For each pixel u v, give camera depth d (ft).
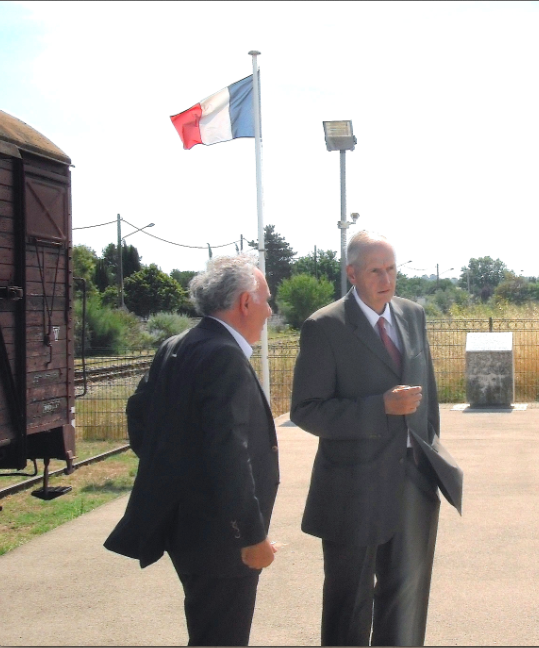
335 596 10.58
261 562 8.64
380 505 10.22
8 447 21.09
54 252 23.13
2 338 20.39
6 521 21.67
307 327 10.52
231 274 9.53
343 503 10.34
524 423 32.65
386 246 10.50
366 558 10.39
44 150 22.52
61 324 23.47
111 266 175.42
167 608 14.40
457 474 10.70
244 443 8.67
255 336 9.76
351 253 10.61
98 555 17.57
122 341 90.89
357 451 10.28
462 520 19.01
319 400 10.36
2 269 20.65
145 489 9.17
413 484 10.56
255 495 8.89
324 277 135.64
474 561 16.19
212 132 32.24
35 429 21.86
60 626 13.64
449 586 14.88
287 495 21.99
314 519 10.66
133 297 146.10
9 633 13.37
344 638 10.53
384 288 10.44
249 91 32.17
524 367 42.29
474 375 37.47
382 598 10.82
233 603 9.05
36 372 22.02
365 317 10.53
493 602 14.06
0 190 20.66
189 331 9.74
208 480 8.66
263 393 9.41
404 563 10.59
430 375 11.24
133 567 16.71
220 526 8.77
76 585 15.65
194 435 8.91
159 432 9.15
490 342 37.86
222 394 8.71
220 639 9.04
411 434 10.48
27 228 21.72
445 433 30.48
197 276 9.87
